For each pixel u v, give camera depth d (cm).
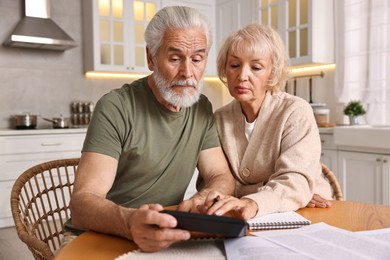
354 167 295
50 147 349
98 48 398
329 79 369
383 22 319
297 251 75
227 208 94
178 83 122
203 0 462
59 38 375
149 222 76
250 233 88
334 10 355
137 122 126
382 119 323
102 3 400
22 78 396
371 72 329
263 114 140
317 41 347
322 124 332
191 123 137
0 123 388
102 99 125
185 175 138
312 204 115
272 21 389
